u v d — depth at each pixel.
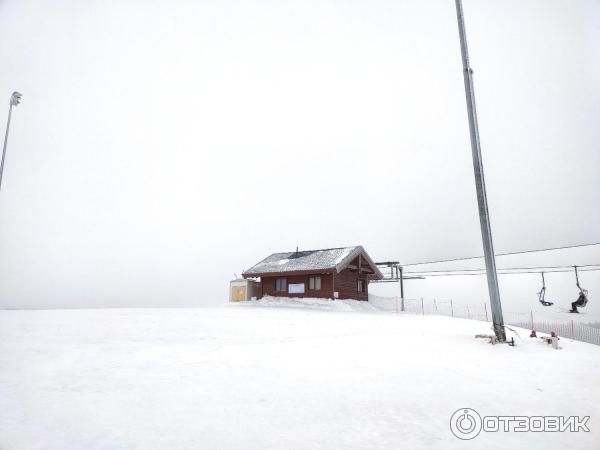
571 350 9.45
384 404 4.75
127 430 3.81
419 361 7.51
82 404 4.60
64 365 6.69
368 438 3.69
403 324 14.92
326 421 4.14
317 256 30.56
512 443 3.61
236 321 15.09
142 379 5.84
